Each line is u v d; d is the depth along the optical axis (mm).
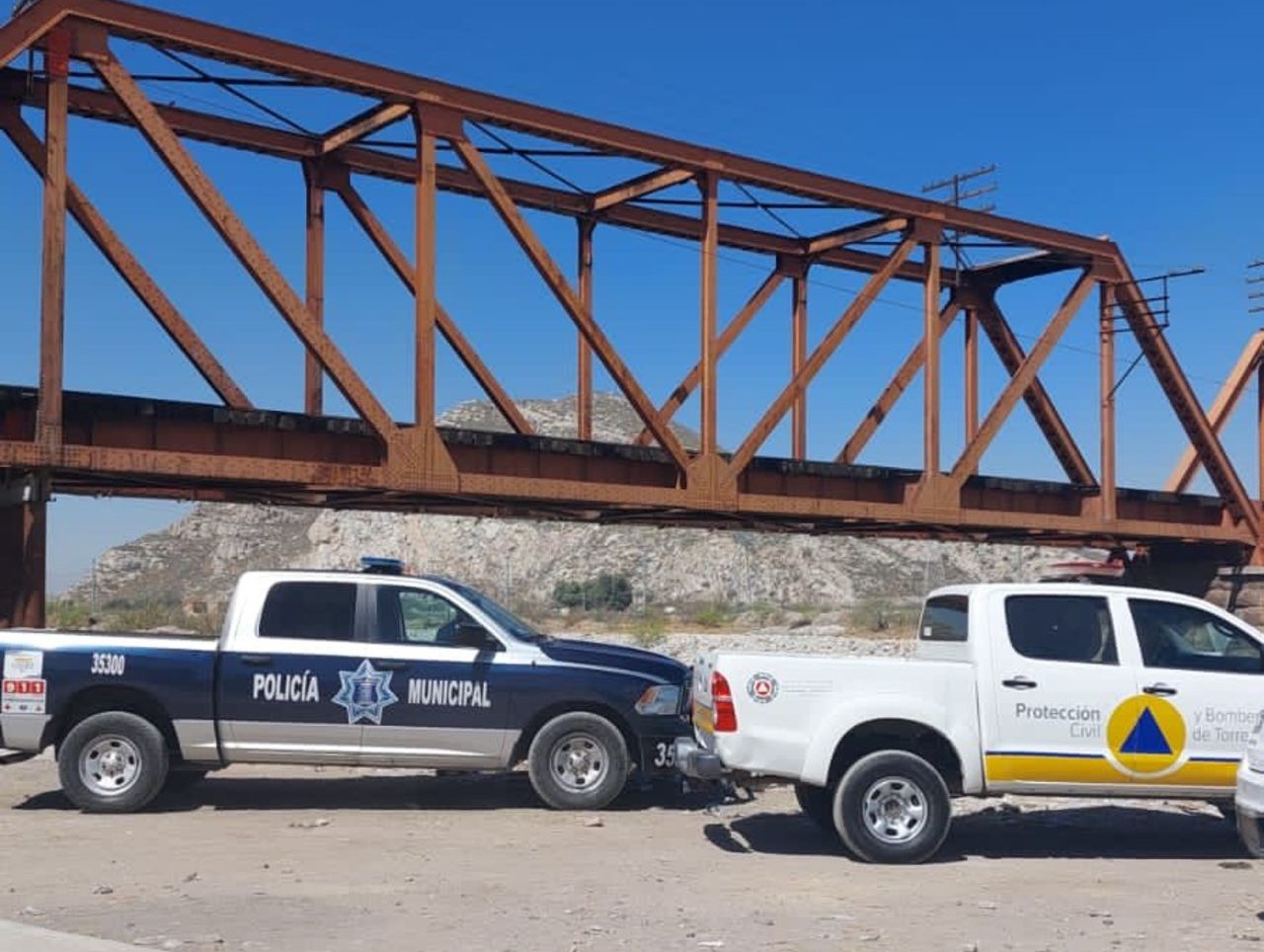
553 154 27578
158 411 21938
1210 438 43062
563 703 13391
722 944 8266
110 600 80250
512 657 13398
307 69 22984
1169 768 11305
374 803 13883
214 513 114500
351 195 28641
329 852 11250
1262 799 9195
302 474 23094
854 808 11023
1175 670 11453
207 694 13055
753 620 60594
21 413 21031
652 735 13438
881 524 35125
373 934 8461
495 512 29984
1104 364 39281
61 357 20359
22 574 20656
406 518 103062
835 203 31125
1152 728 11312
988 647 11336
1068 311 37156
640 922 8852
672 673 13641
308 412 28000
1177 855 11773
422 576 13844
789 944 8297
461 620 13562
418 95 24312
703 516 31781
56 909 9125
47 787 14812
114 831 12180
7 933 7969
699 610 69250
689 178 28922
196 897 9523
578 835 12180
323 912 9086
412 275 28828
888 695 11133
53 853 11117
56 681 13000
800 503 30672
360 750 13188
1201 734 11344
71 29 20656
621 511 29609
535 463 26828
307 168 28375
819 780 10969
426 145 24438
